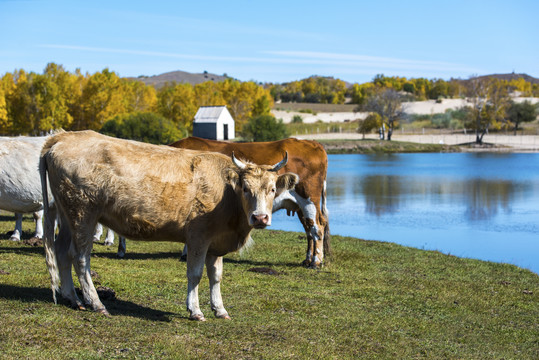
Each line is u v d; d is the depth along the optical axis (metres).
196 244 7.41
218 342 6.61
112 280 9.30
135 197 7.15
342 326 8.01
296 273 12.03
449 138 99.38
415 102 170.62
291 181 7.59
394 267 13.70
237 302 8.81
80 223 7.24
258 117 83.88
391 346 7.31
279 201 12.99
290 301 9.15
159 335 6.55
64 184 7.17
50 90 78.06
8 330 6.02
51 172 7.32
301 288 10.38
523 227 24.52
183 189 7.25
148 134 69.31
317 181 13.04
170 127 70.00
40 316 6.68
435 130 114.38
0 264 9.73
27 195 11.22
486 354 7.44
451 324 8.82
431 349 7.42
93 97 79.56
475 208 30.11
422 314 9.31
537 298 11.15
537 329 8.97
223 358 6.07
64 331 6.30
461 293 11.09
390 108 94.44
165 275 10.34
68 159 7.18
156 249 14.10
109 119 75.44
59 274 7.59
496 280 12.97
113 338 6.28
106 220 7.42
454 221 26.00
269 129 83.06
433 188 39.28
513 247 20.16
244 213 7.54
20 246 12.38
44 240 7.30
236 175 7.20
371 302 9.82
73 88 80.75
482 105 97.50
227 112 89.75
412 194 36.03
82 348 5.87
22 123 79.25
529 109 108.12
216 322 7.51
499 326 8.96
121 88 89.38
